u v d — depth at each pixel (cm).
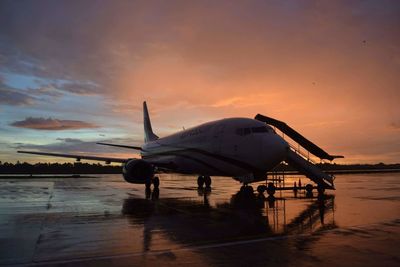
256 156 1673
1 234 870
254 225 975
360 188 2430
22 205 1477
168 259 644
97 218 1116
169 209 1338
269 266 596
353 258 639
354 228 915
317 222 1009
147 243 769
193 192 2180
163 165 2294
